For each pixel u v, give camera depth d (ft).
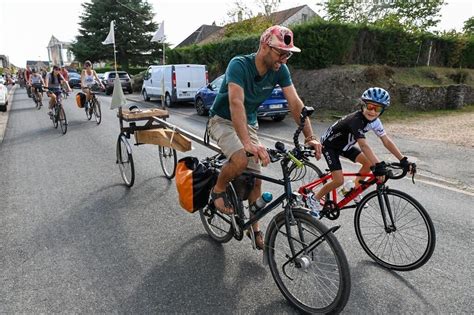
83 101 32.32
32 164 20.01
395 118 36.27
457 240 11.18
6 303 8.38
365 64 45.09
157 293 8.72
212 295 8.65
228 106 9.05
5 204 14.30
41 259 10.28
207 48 63.31
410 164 9.41
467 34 60.70
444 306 8.21
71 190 15.85
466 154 21.77
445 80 47.09
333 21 42.91
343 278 7.11
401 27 47.39
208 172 9.72
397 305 8.26
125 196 15.15
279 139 27.17
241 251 10.71
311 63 43.19
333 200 11.03
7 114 42.04
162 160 17.72
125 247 10.96
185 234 11.82
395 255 9.94
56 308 8.20
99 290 8.85
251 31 75.77
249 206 9.78
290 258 8.04
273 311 8.09
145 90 58.34
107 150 23.11
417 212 9.37
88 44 126.82
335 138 10.53
